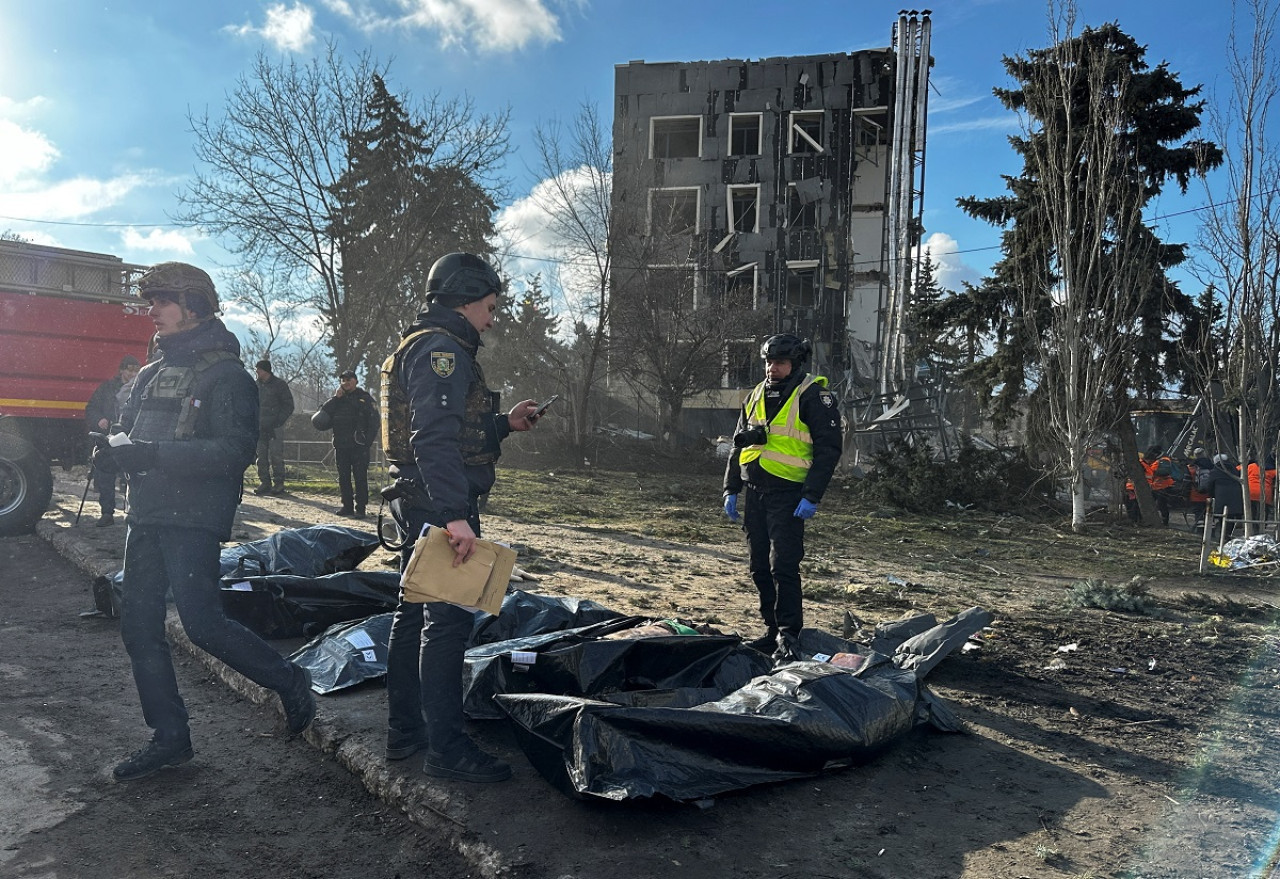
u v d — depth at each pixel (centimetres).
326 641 459
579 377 3152
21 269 952
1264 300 1369
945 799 326
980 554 1181
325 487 1548
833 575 873
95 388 993
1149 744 392
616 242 2902
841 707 342
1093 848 289
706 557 955
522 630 467
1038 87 1833
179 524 337
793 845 286
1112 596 737
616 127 4122
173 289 343
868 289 4234
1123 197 1764
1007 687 476
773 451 493
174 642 536
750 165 4253
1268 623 705
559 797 312
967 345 2177
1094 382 1706
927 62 3538
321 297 3016
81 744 388
